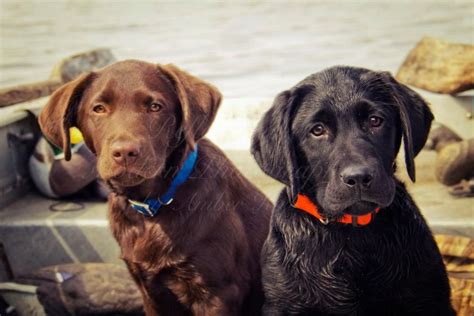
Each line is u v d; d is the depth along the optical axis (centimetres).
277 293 101
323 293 99
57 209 143
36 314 124
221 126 156
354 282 98
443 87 159
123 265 135
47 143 149
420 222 99
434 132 153
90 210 142
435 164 149
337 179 92
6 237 137
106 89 99
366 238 97
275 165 98
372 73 98
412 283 96
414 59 166
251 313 111
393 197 93
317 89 97
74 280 124
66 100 103
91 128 101
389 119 95
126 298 123
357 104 94
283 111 97
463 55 159
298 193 98
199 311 105
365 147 91
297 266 99
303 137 96
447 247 121
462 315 112
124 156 94
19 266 138
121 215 106
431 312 98
